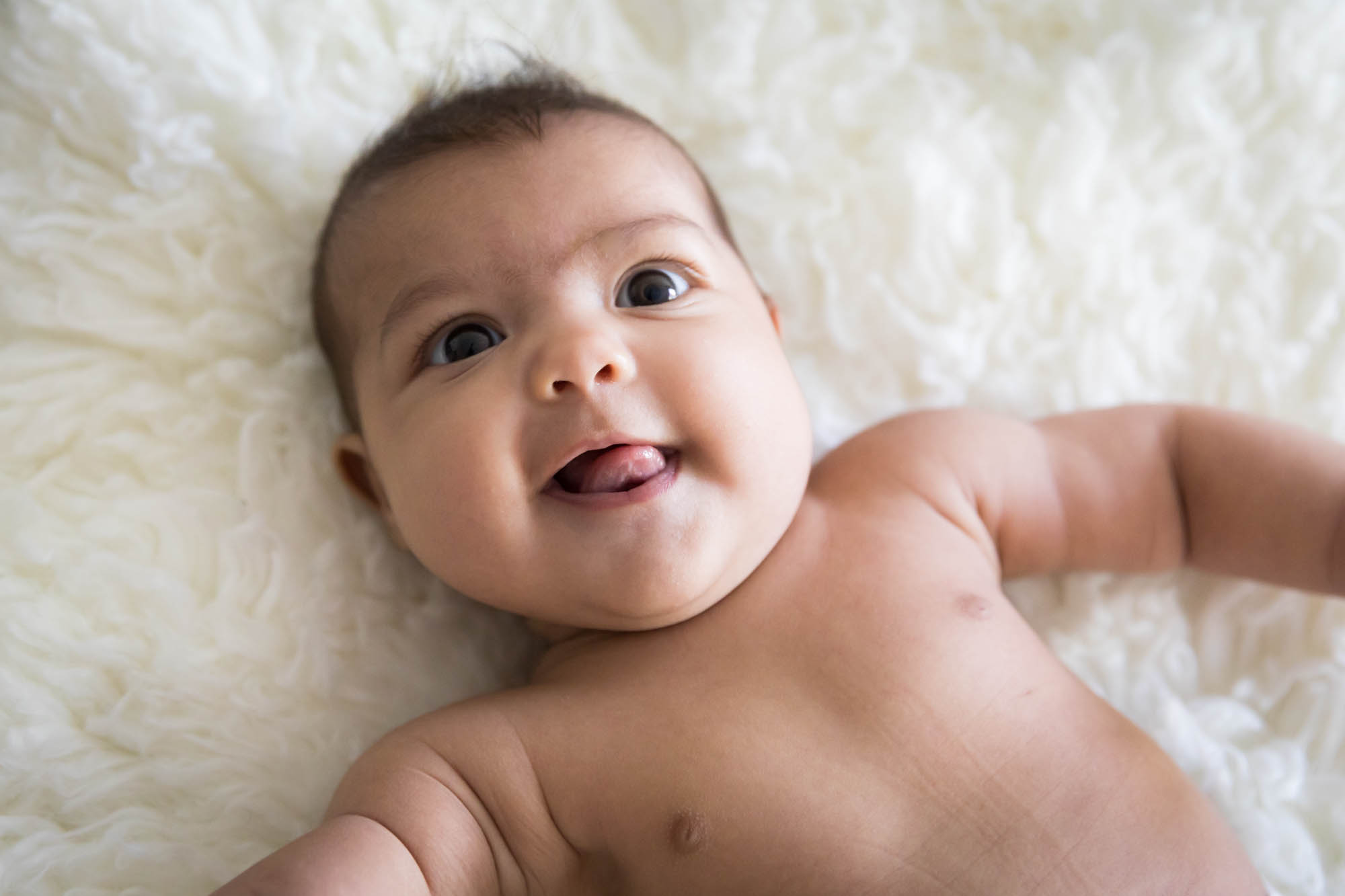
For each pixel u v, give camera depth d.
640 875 0.87
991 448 1.08
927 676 0.91
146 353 1.06
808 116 1.27
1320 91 1.27
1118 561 1.09
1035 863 0.85
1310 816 1.03
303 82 1.16
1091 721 0.93
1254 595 1.11
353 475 1.08
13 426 1.00
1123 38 1.29
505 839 0.87
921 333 1.21
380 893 0.78
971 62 1.30
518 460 0.86
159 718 0.95
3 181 1.05
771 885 0.84
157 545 1.01
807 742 0.88
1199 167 1.27
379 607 1.06
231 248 1.10
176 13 1.11
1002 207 1.24
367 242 0.97
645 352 0.87
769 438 0.90
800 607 0.94
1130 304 1.22
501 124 0.96
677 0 1.29
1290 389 1.20
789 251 1.23
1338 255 1.23
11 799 0.91
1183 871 0.87
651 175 0.96
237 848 0.94
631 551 0.85
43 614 0.95
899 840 0.85
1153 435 1.08
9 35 1.07
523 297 0.90
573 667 0.96
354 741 1.01
